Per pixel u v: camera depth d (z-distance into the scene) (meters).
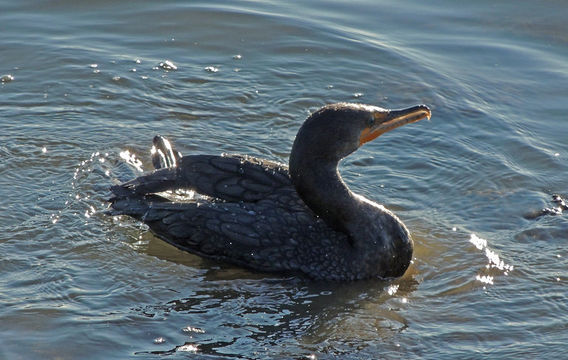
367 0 18.47
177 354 9.75
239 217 11.37
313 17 17.92
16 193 12.67
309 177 11.27
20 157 13.52
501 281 11.28
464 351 9.91
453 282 11.30
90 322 10.18
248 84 15.94
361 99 15.63
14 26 17.11
